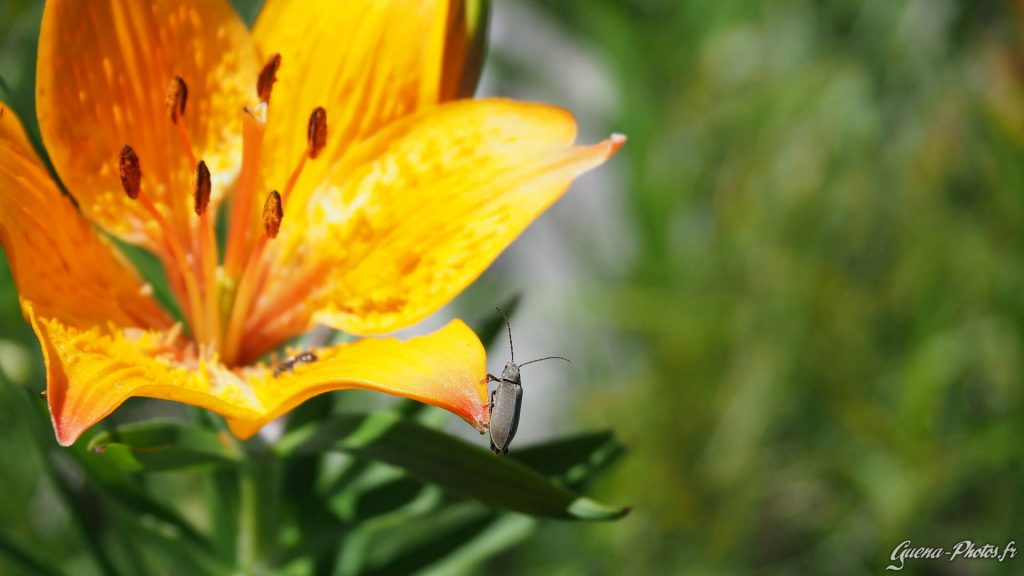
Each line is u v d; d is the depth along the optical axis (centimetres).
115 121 31
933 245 47
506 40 62
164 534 32
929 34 51
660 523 49
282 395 29
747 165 52
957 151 48
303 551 33
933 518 48
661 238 53
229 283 32
